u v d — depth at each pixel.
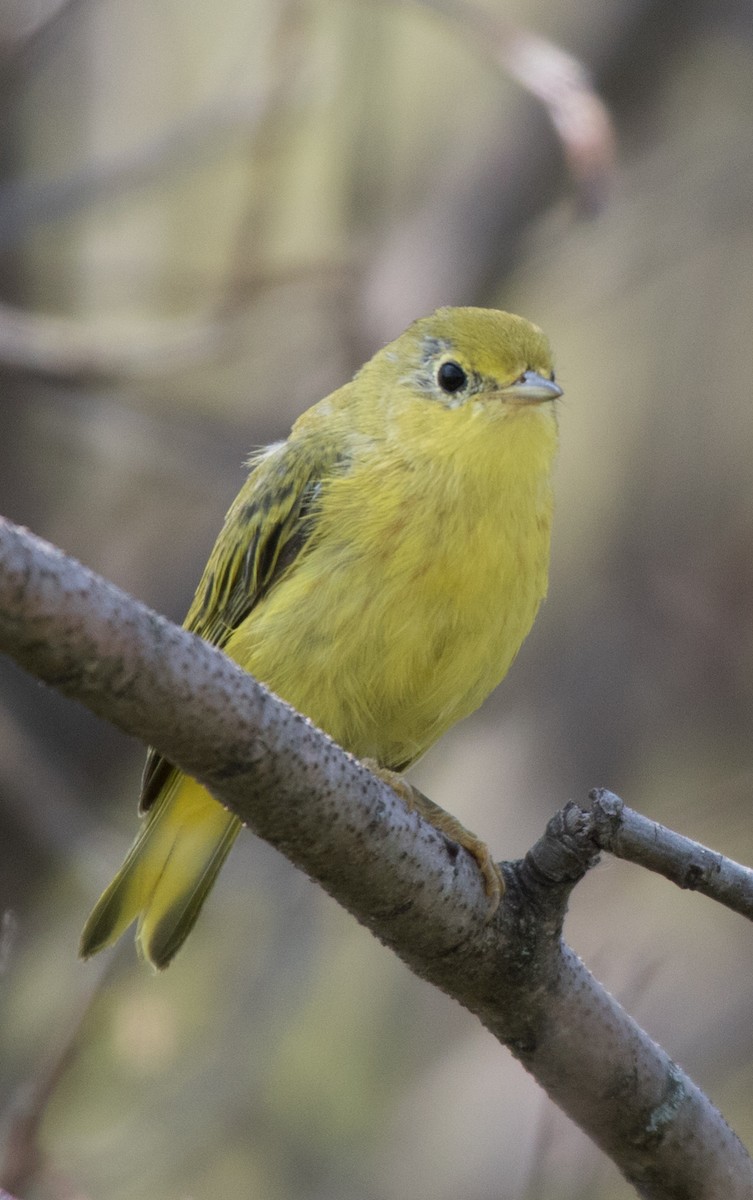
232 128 13.88
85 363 12.55
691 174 17.28
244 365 15.70
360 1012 13.75
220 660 5.45
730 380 16.88
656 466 16.77
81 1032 9.21
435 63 17.11
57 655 5.09
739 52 17.44
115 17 16.05
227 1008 12.62
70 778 13.81
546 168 15.56
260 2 16.44
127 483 14.84
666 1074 6.72
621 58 16.36
